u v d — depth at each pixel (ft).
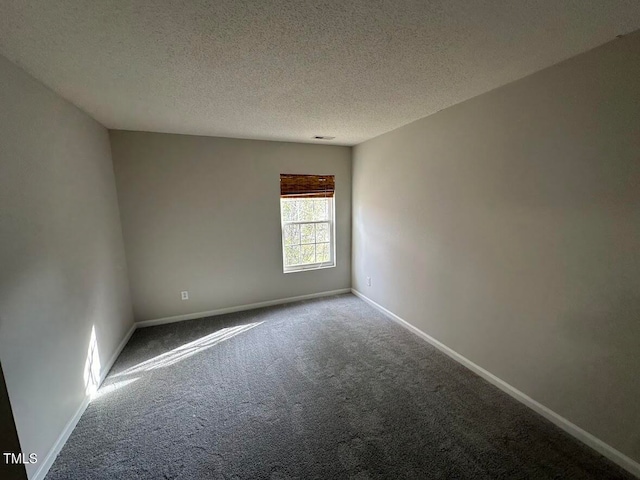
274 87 6.73
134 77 6.04
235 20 4.19
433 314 9.62
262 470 5.28
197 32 4.49
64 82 6.10
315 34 4.61
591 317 5.53
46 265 5.78
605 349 5.36
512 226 6.84
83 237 7.53
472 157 7.74
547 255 6.17
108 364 8.54
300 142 13.04
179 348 9.73
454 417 6.52
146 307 11.39
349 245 14.84
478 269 7.83
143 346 9.88
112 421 6.52
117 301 9.66
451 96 7.47
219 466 5.37
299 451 5.68
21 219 5.12
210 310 12.39
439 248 9.14
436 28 4.49
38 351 5.36
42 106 6.05
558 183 5.87
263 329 11.06
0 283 4.55
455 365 8.59
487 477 5.11
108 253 9.21
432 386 7.62
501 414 6.60
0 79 4.81
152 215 11.07
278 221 13.12
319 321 11.75
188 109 8.17
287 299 13.87
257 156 12.39
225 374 8.25
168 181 11.14
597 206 5.30
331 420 6.47
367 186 12.97
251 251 12.80
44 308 5.63
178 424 6.40
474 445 5.78
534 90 6.14
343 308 13.08
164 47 4.91
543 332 6.38
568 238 5.78
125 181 10.57
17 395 4.77
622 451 5.24
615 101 4.94
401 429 6.21
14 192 4.99
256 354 9.30
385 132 11.25
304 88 6.81
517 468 5.27
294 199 13.67
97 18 4.05
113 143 10.26
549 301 6.21
